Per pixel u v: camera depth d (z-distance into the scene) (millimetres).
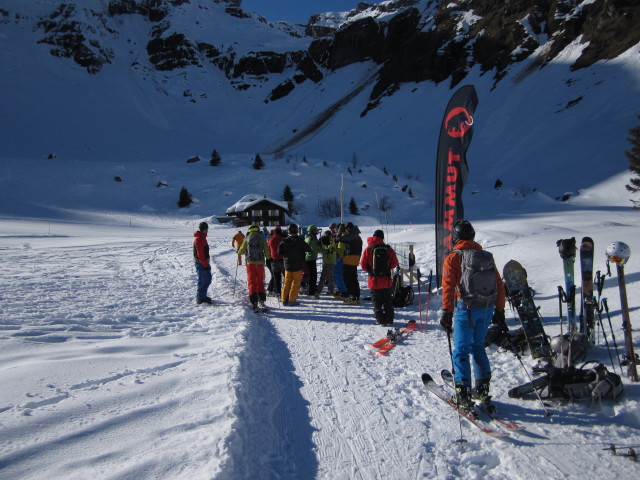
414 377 4371
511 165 73875
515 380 4180
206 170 75500
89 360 4434
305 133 147625
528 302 4609
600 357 4363
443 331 6016
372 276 6516
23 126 111375
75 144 106750
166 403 3492
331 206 60344
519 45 115062
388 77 151250
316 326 6531
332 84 181000
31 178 65688
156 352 4930
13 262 14102
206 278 7957
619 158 61469
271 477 2787
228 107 179375
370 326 6480
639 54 81000
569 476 2736
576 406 3570
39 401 3389
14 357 4414
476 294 3494
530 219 37031
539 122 83125
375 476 2801
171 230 44375
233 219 53781
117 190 65688
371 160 102312
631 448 2922
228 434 2994
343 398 3938
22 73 150125
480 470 2852
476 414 3455
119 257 16484
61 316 6309
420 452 3055
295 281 8094
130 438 2949
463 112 7129
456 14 150750
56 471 2539
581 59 93812
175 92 182000
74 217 53438
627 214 35969
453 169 7328
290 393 4070
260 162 75000
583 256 4504
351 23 190125
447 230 7512
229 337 5578
